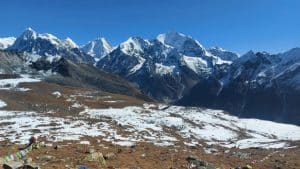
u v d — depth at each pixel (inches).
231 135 3932.1
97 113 4416.8
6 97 4945.9
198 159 1397.6
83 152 1357.0
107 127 3021.7
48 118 3408.0
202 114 5054.1
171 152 1668.3
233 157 1796.3
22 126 2847.0
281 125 5088.6
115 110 4734.3
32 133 2391.7
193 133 3673.7
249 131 4461.1
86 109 4788.4
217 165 1341.0
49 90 6097.4
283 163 1598.2
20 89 5949.8
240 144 3228.3
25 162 1019.9
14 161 1005.2
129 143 2062.0
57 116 3708.2
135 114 4411.9
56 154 1282.0
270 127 4830.2
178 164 1264.8
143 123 3777.1
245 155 1971.0
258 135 4254.4
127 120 3875.5
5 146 1510.8
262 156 2009.1
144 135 2906.0
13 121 3132.4
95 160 1160.8
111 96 6397.6
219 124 4446.4
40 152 1300.4
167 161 1318.9
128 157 1322.6
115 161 1209.4
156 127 3582.7
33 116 3597.4
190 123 4143.7
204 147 2588.6
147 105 5693.9
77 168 1026.1
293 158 1926.7
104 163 1147.9
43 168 998.4
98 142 1936.5
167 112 4800.7
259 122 5078.7
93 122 3299.7
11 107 4247.0
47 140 1943.9
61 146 1541.6
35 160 1133.1
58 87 6545.3
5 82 6535.4
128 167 1119.0
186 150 1996.8
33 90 5949.8
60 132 2493.8
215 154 1897.1
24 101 4877.0
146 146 1940.2
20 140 1921.8
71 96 5826.8
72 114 4170.8
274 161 1701.5
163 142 2541.8
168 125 3823.8
